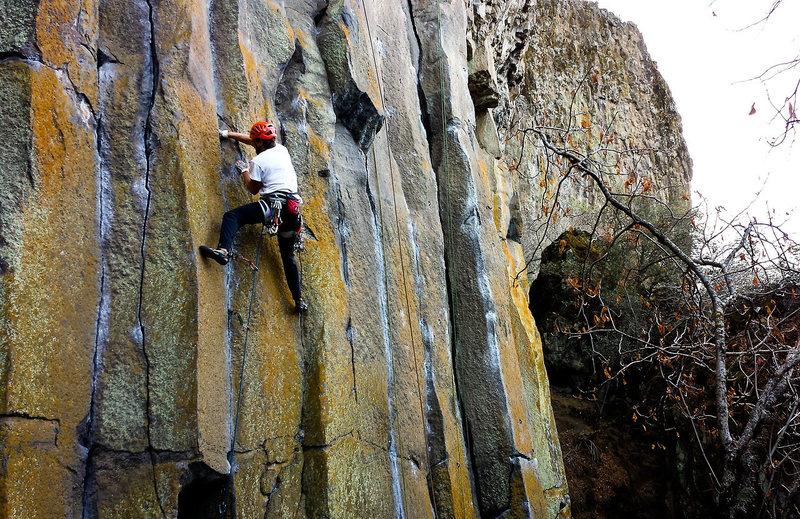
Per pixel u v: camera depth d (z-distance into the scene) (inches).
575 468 565.3
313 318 261.3
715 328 395.5
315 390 249.6
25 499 166.7
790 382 433.1
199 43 242.8
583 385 634.2
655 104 1208.2
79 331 191.3
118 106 217.5
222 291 226.2
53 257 187.3
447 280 407.8
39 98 189.8
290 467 236.4
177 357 204.4
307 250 269.0
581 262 675.4
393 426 296.2
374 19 388.8
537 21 1028.5
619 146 1068.5
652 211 708.0
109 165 211.3
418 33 458.9
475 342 394.6
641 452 578.2
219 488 213.5
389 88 394.6
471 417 379.9
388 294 322.0
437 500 323.3
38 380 176.2
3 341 170.9
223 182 241.6
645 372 603.5
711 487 490.9
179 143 220.2
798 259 471.8
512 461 371.2
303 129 288.0
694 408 520.7
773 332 457.1
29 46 191.8
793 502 439.2
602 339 625.9
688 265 407.5
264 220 228.8
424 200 390.0
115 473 189.9
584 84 1066.7
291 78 299.4
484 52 538.3
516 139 875.4
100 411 191.6
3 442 164.6
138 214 211.9
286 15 310.7
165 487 193.5
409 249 358.6
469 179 424.8
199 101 235.1
